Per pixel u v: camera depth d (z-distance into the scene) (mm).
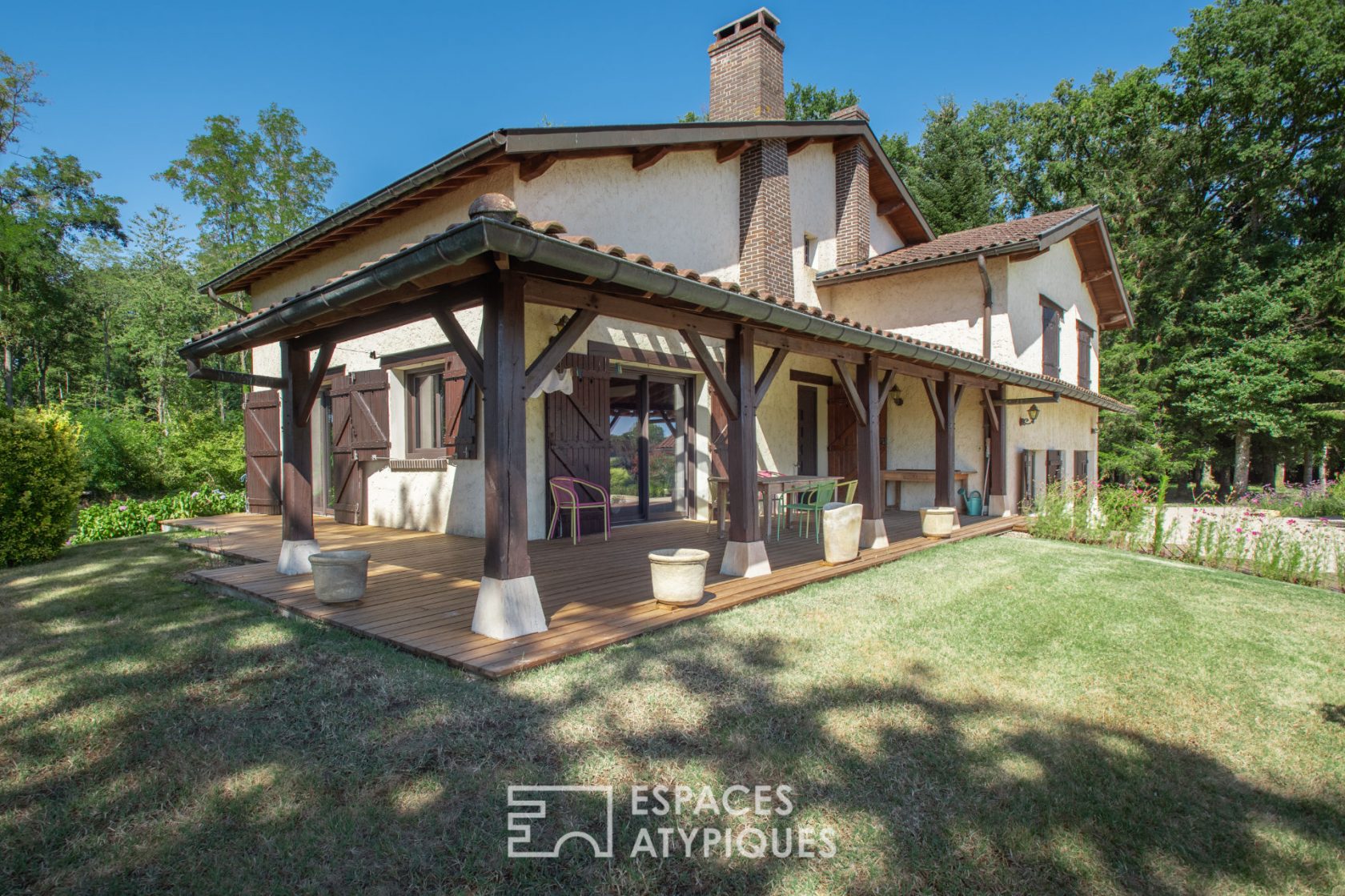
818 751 2848
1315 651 4312
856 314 12570
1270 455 22781
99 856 2143
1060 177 24969
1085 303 15320
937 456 8602
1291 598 5715
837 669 3723
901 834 2344
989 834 2352
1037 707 3354
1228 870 2234
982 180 23125
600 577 5645
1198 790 2695
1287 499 15914
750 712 3172
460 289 4070
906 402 11641
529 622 3984
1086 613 5016
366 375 8938
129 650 3932
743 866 2174
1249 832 2441
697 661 3732
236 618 4574
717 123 8672
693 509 9883
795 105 26562
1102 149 24531
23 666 3717
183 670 3592
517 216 3090
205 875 2068
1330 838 2420
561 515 7844
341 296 3799
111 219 26109
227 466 14523
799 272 11578
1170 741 3078
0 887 2000
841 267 12312
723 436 9594
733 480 5695
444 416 8242
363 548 7148
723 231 9820
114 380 29141
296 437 5793
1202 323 21250
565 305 4117
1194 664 4027
